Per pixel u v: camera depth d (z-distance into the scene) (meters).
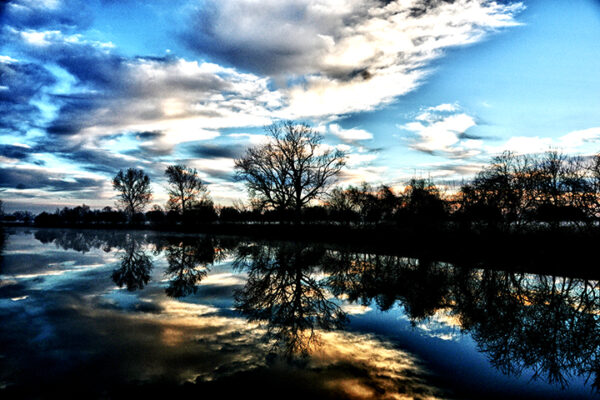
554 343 6.79
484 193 20.50
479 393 4.70
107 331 6.99
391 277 13.73
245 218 43.91
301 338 6.72
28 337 6.59
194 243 30.22
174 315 8.23
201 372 5.19
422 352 6.12
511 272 14.23
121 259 18.78
